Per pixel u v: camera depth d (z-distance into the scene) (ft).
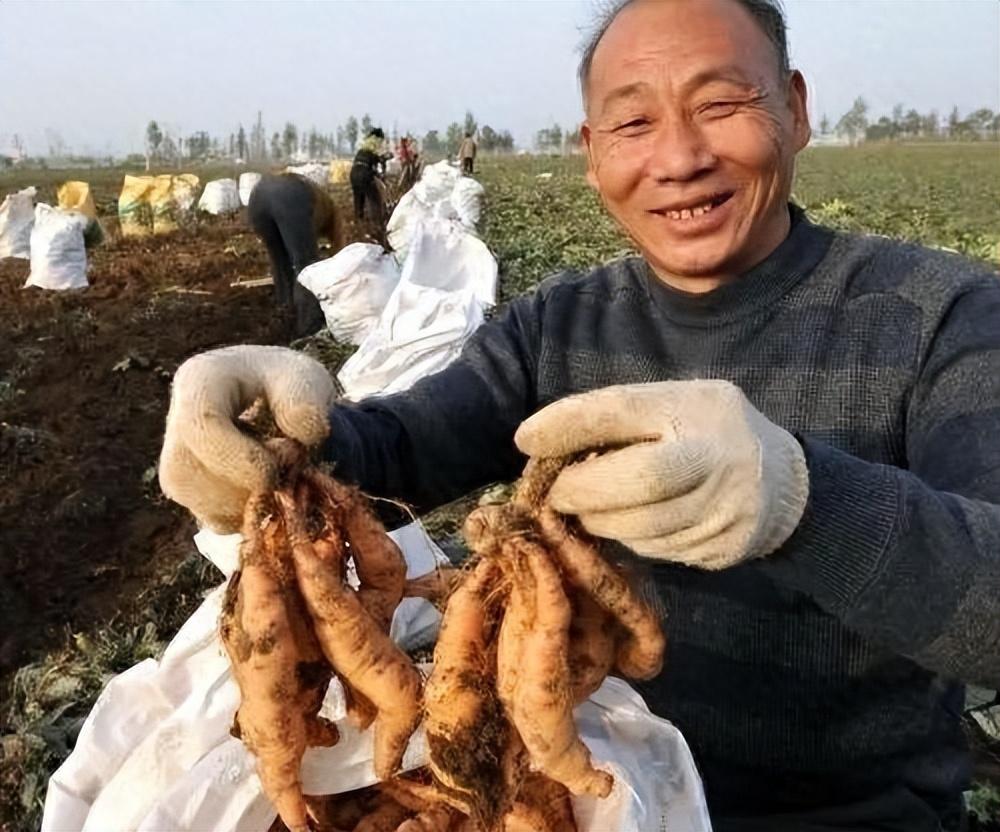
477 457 7.72
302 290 30.94
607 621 4.70
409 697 4.98
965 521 4.61
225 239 57.88
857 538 4.43
